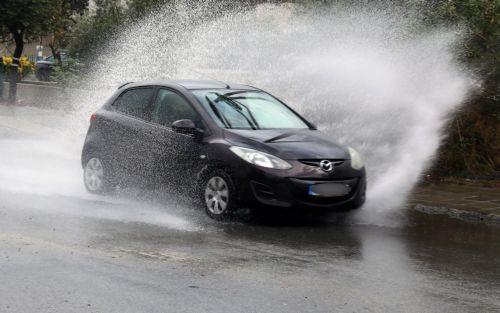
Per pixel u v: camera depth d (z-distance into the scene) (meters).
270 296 10.59
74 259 12.04
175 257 12.60
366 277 12.05
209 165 16.44
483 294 11.41
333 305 10.33
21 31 43.34
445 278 12.31
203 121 17.06
